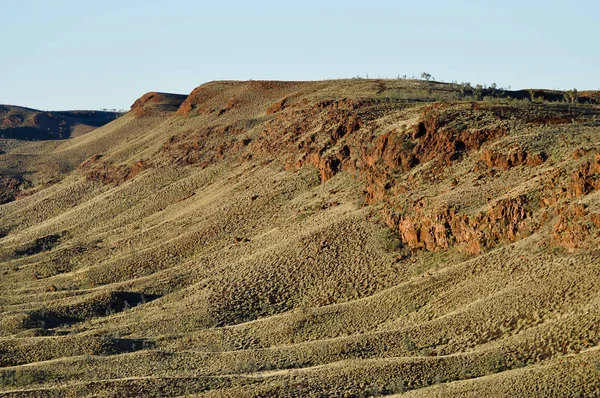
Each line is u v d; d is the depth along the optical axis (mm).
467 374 97188
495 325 107500
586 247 112750
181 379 107438
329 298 143500
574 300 103250
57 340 133125
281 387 100125
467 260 132750
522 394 85938
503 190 139375
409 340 113000
